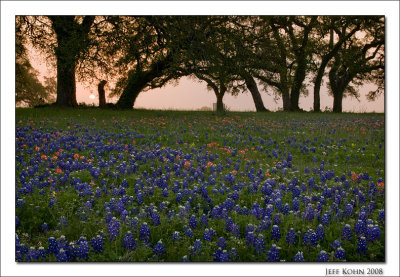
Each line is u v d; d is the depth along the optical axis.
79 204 6.39
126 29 24.02
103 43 24.84
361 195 6.93
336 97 38.41
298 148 13.26
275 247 4.71
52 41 26.69
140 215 5.74
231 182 8.05
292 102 37.28
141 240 5.08
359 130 17.14
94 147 11.65
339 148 13.36
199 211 6.09
